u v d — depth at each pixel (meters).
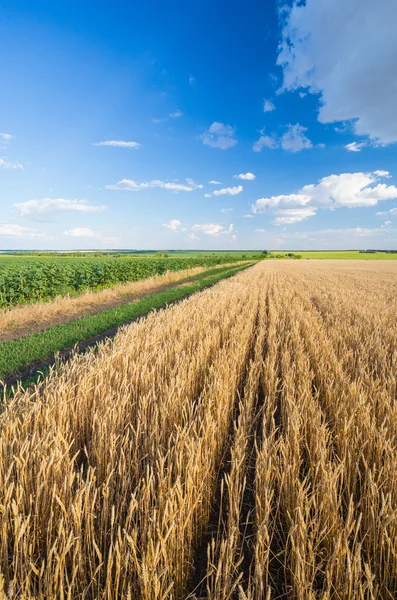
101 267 21.20
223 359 5.39
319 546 2.39
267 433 3.93
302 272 41.25
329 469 2.67
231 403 4.50
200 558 2.59
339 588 2.04
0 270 15.17
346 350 6.41
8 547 2.26
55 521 2.34
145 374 4.51
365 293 17.67
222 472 3.43
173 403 3.73
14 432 3.00
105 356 5.13
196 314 8.65
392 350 6.75
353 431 3.42
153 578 1.92
